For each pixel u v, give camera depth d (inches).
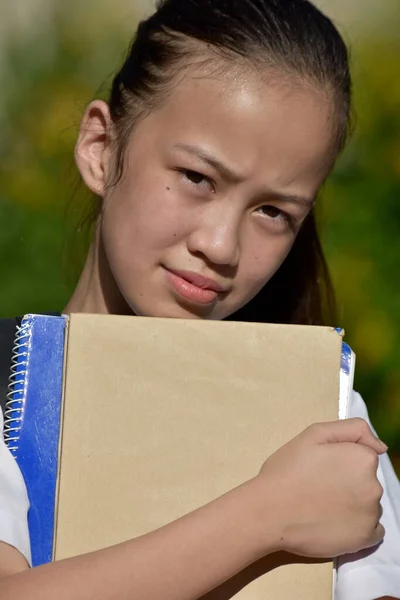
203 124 143.9
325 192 288.2
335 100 153.9
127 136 154.5
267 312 194.2
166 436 130.0
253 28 153.5
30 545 127.7
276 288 194.4
